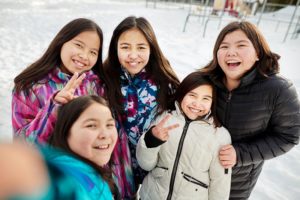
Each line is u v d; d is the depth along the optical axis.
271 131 1.39
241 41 1.30
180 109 1.48
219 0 11.84
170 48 7.27
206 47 7.95
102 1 16.03
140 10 14.69
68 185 0.49
